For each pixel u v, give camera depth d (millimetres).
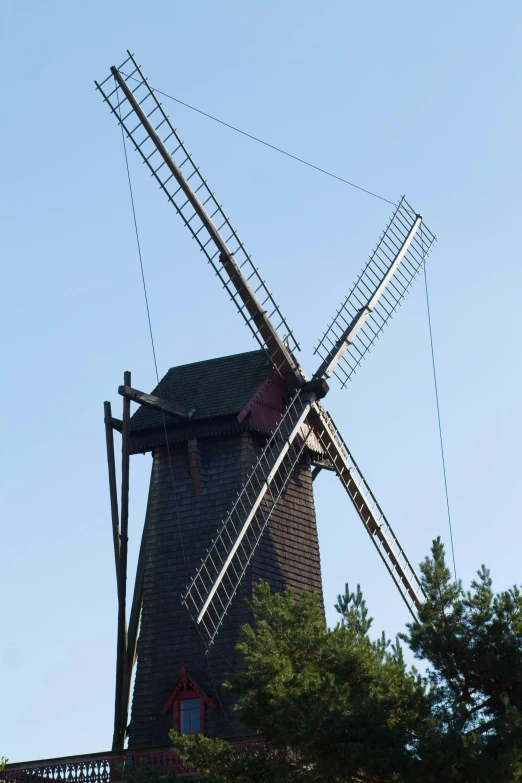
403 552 63969
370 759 38531
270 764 41125
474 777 38219
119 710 56406
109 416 59219
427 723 39031
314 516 61500
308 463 62375
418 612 43094
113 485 58156
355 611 45281
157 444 60000
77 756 51750
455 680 41531
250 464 58500
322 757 39406
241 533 55594
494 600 41938
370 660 42375
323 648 42844
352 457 62719
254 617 55125
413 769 38062
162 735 54812
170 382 62719
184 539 58188
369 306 65375
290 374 60594
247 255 60375
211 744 42281
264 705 41125
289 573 58500
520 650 40688
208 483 58875
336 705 39719
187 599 54156
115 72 60094
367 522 62562
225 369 62312
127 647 57312
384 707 40094
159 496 59656
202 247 59750
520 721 38406
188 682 55094
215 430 59344
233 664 54688
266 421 59750
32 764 52094
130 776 42594
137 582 58625
